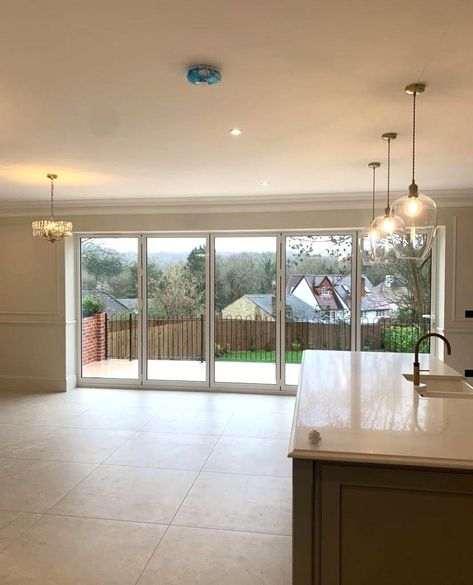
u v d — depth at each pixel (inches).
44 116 115.3
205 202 234.2
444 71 90.6
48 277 246.7
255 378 245.6
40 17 71.9
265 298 243.8
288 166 167.9
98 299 254.7
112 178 186.9
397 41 79.0
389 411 89.2
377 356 159.0
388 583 68.4
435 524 67.1
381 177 186.9
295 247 241.0
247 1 67.5
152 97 103.6
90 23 73.6
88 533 111.0
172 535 110.1
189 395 239.0
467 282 217.9
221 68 89.3
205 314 247.4
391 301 234.5
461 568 67.0
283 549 104.7
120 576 95.6
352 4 68.2
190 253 248.5
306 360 150.9
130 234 251.0
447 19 72.2
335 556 69.1
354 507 68.6
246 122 120.2
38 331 248.5
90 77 93.5
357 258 235.1
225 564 99.4
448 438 73.1
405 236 118.0
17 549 104.7
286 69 89.7
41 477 141.3
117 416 202.5
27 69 89.9
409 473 67.0
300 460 68.8
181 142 137.9
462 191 213.3
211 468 147.6
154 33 76.5
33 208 245.6
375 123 121.3
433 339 230.2
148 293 252.4
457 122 120.4
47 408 214.7
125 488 134.0
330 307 239.0
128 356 254.1
